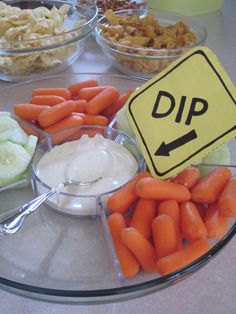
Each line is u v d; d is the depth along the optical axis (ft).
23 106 1.68
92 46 2.54
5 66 2.04
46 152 1.53
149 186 1.24
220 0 3.06
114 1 2.78
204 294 1.15
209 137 1.26
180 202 1.27
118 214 1.24
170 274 1.06
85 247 1.23
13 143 1.49
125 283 1.10
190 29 2.43
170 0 2.96
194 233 1.16
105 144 1.52
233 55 2.44
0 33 2.20
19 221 1.22
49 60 2.11
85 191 1.35
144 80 1.94
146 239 1.18
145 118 1.32
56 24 2.28
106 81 1.96
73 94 1.83
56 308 1.11
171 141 1.30
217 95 1.26
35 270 1.15
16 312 1.10
